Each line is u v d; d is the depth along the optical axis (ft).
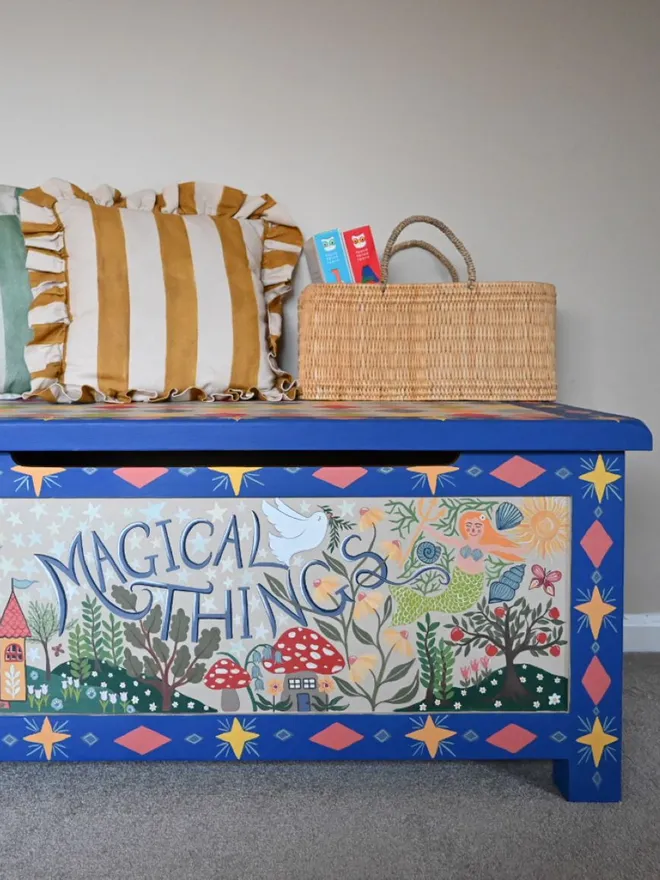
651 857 3.04
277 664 3.43
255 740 3.44
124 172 5.24
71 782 3.63
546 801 3.48
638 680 4.88
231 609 3.41
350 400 4.73
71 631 3.39
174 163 5.25
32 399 4.67
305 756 3.45
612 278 5.42
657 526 5.50
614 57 5.31
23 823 3.27
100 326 4.59
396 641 3.43
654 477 5.49
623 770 3.74
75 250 4.68
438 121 5.31
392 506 3.40
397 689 3.44
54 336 4.62
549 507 3.41
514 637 3.44
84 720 3.41
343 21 5.25
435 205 5.34
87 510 3.36
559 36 5.30
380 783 3.64
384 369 4.74
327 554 3.40
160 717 3.43
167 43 5.21
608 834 3.20
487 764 3.84
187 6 5.20
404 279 5.37
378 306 4.72
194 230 4.89
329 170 5.30
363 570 3.41
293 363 5.38
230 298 4.80
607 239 5.40
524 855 3.05
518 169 5.35
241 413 3.67
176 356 4.64
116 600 3.39
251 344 4.80
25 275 4.73
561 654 3.45
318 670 3.43
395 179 5.32
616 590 3.43
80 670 3.40
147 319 4.64
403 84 5.29
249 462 4.28
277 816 3.34
